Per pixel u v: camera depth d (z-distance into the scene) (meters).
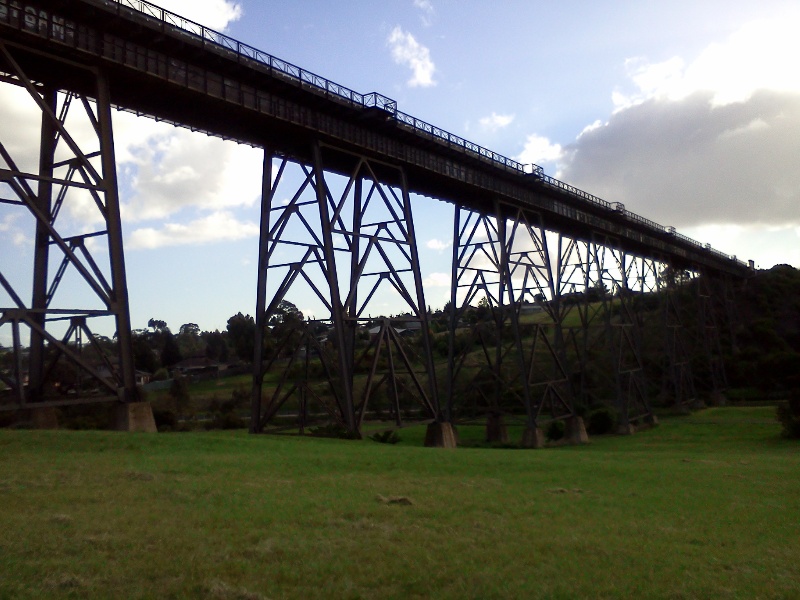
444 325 86.69
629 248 63.81
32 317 22.95
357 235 31.58
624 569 9.77
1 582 7.94
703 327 74.88
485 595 8.38
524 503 14.20
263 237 30.84
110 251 21.89
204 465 16.12
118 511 11.29
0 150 20.00
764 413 61.38
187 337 116.31
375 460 19.28
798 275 104.50
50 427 22.89
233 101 26.97
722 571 10.10
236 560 9.16
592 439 49.47
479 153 40.06
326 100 30.02
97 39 22.78
